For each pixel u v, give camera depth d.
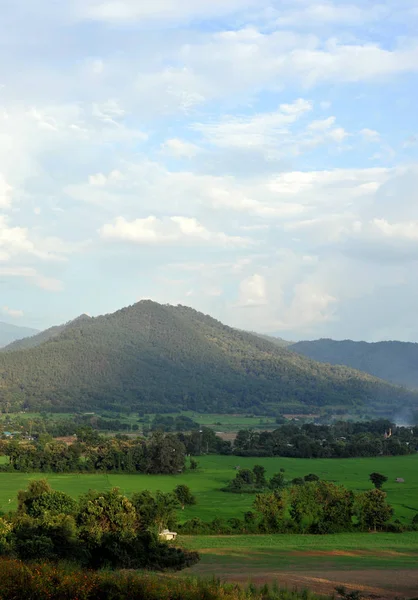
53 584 26.97
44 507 57.25
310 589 40.22
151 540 45.66
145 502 70.44
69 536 42.38
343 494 82.88
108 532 44.78
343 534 78.62
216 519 79.44
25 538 41.19
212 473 141.25
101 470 140.62
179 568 45.22
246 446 181.88
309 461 165.88
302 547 66.50
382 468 150.38
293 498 81.75
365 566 53.62
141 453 142.12
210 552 61.47
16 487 111.75
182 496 97.19
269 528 79.50
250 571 48.59
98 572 29.78
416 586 43.00
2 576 26.62
